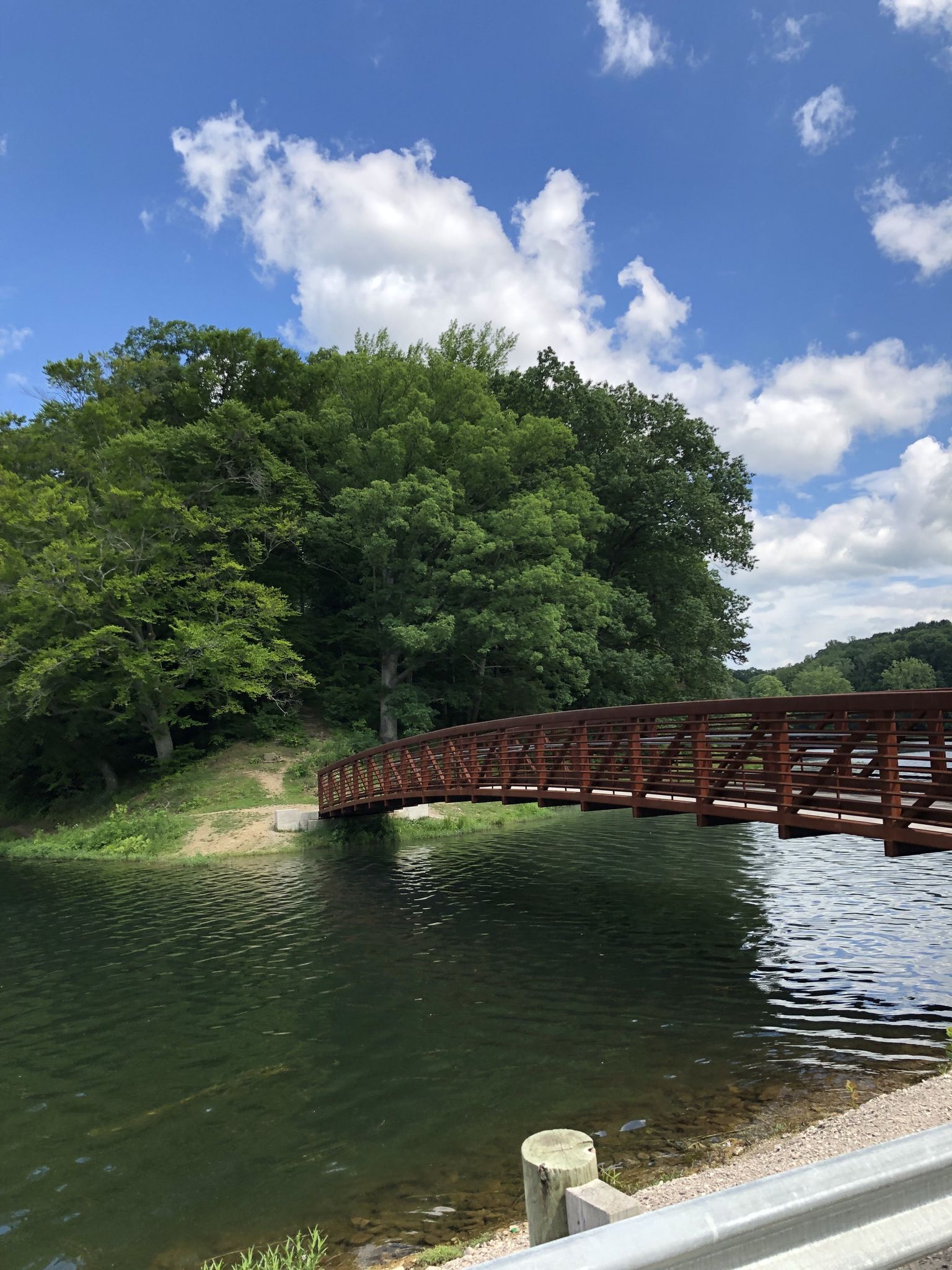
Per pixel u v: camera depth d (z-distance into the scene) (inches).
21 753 1305.4
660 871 652.1
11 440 1302.9
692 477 1627.7
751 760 407.8
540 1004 356.5
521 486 1397.6
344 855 810.8
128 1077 304.8
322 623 1446.9
